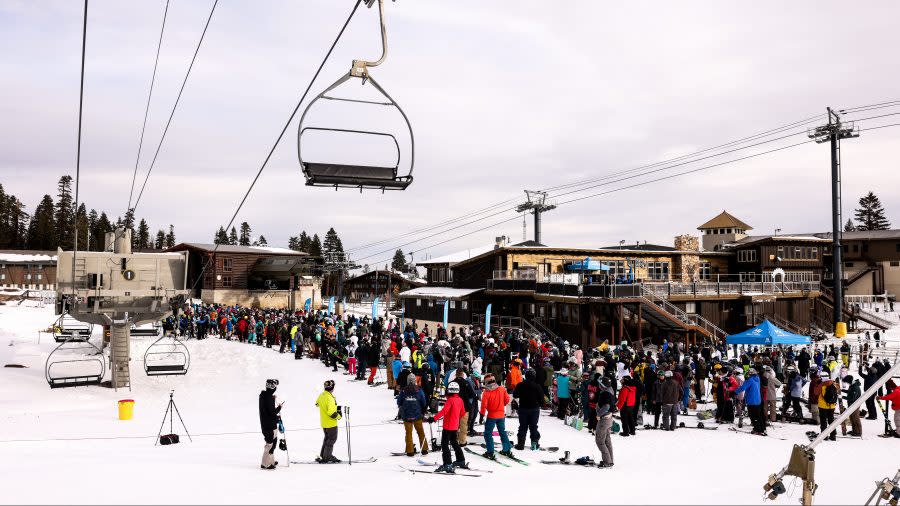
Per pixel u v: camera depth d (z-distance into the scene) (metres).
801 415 20.17
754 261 63.06
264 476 11.41
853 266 87.44
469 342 30.20
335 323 39.06
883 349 41.03
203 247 83.38
